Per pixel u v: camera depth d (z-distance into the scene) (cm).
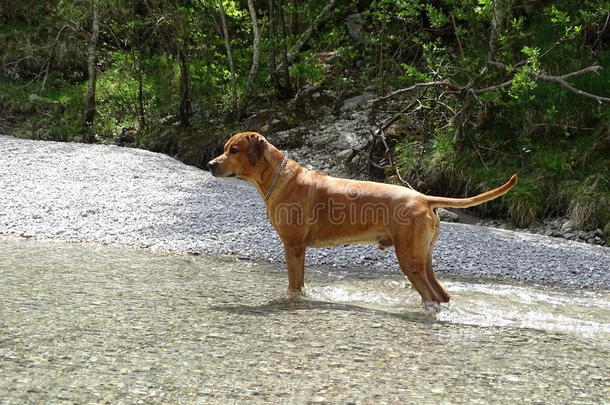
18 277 620
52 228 906
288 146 1534
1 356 400
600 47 1420
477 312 568
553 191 1168
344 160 1416
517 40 1377
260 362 407
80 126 1773
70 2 1820
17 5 2139
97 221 955
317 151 1491
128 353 415
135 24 1759
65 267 681
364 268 780
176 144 1628
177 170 1362
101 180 1219
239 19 1777
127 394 354
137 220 971
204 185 1246
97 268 687
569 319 562
